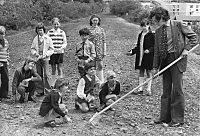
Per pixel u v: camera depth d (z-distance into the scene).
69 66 14.09
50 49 9.86
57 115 7.46
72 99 9.48
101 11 55.03
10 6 28.30
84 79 8.37
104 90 8.39
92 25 10.09
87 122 7.62
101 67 10.15
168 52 7.41
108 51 17.72
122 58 15.97
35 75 9.23
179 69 7.28
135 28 29.27
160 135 6.93
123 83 11.43
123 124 7.54
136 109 8.64
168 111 7.62
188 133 7.05
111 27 28.92
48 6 34.16
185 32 7.32
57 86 7.48
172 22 7.38
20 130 7.12
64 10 37.91
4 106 8.79
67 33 24.75
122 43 20.47
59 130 7.14
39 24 9.70
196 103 9.26
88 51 9.33
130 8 45.16
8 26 27.16
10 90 10.45
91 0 54.69
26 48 18.91
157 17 7.39
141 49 9.92
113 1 48.91
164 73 7.54
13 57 16.33
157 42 7.61
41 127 7.31
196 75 12.88
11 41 21.66
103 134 6.96
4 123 7.52
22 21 28.36
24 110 8.47
